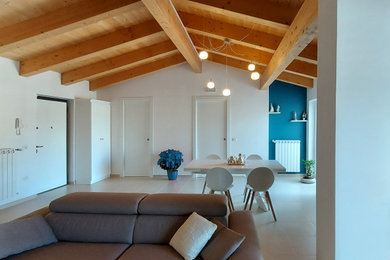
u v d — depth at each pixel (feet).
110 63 18.86
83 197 8.21
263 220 12.42
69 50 15.56
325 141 7.23
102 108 22.59
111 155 24.22
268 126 22.71
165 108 23.63
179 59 21.81
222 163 15.43
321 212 7.48
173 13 12.44
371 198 6.57
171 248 7.10
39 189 17.76
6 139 14.76
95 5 11.53
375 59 6.59
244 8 11.21
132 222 7.73
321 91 7.52
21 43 12.32
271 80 17.99
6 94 14.83
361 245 6.58
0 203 14.30
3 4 10.80
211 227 6.77
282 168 13.47
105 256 6.64
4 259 6.40
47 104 18.66
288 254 9.13
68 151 20.97
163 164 22.02
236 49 18.08
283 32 13.57
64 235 7.67
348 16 6.59
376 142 6.59
